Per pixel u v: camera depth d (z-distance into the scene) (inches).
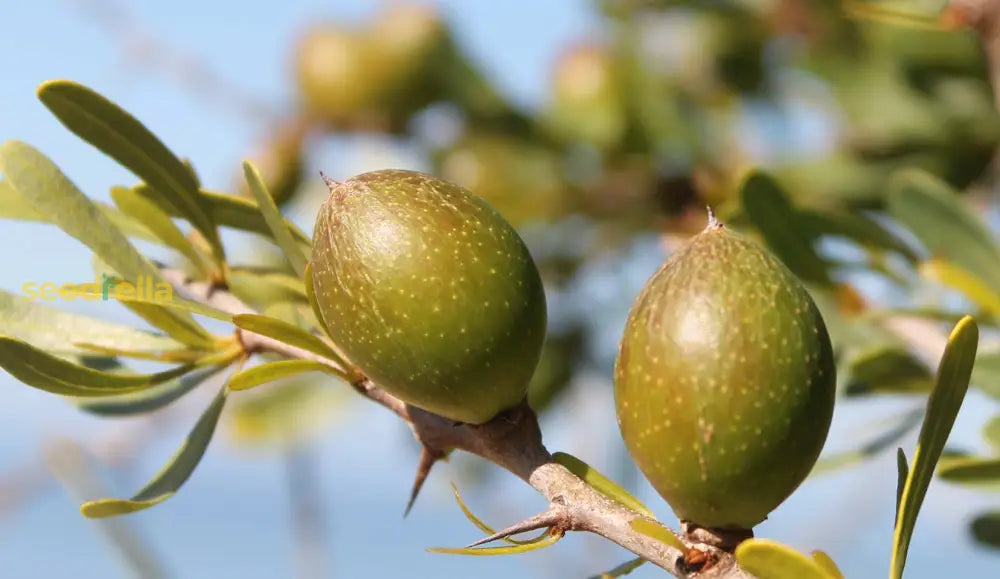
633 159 26.1
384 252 15.0
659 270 15.1
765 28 26.1
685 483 14.8
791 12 25.1
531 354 15.2
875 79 24.1
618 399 15.0
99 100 16.0
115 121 16.1
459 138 26.8
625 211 26.0
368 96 26.5
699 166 25.7
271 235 16.6
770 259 14.9
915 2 22.7
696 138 25.9
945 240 18.7
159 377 16.1
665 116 26.0
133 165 16.3
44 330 16.4
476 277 15.1
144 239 17.0
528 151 26.5
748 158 25.4
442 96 26.9
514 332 15.1
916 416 18.3
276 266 16.9
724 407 14.7
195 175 16.4
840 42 24.5
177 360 16.2
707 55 26.5
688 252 15.0
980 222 18.6
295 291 16.8
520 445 15.3
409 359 15.1
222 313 15.6
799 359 14.8
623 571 15.6
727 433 14.7
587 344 26.3
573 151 26.4
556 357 26.1
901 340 18.6
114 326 16.5
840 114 24.3
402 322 15.0
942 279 18.0
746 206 18.4
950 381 14.7
